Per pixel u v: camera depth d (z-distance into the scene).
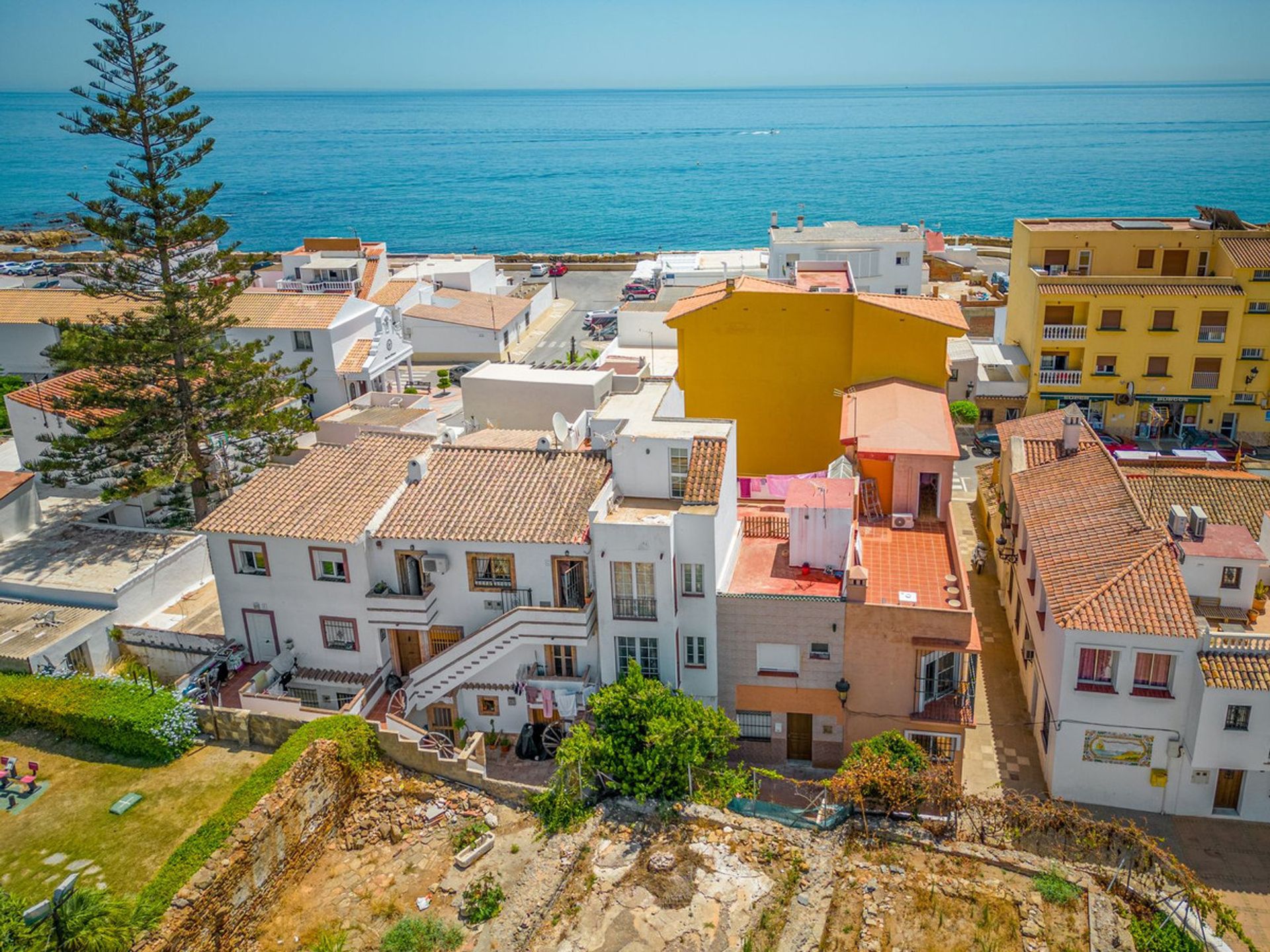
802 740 36.53
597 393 52.00
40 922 24.38
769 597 34.00
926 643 33.12
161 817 30.05
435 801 31.50
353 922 27.44
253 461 51.53
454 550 35.22
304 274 80.44
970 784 34.75
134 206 59.22
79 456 47.62
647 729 31.31
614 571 33.72
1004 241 130.12
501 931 26.41
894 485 40.47
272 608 37.09
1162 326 62.09
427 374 78.69
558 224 191.12
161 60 47.75
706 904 26.98
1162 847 31.48
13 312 72.50
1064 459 42.56
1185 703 31.44
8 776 31.91
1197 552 34.84
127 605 41.00
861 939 25.53
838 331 50.97
